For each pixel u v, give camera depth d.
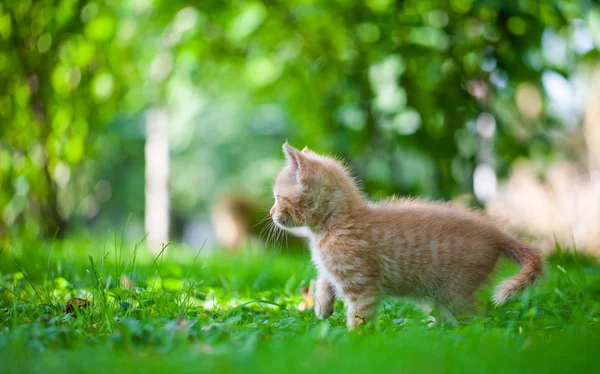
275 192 1.33
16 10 1.92
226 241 3.29
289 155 1.32
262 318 1.27
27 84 2.04
